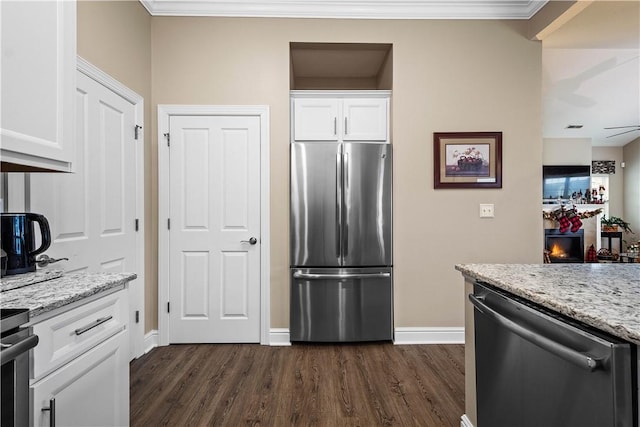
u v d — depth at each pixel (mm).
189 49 2896
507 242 2979
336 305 2857
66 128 1281
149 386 2166
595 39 3096
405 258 2951
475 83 2980
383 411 1891
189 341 2889
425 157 2967
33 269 1343
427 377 2287
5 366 817
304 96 3002
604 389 750
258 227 2912
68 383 1032
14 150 1054
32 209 1663
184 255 2889
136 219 2619
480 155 2965
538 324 1004
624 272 1374
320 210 2857
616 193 8484
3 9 1018
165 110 2875
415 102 2967
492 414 1294
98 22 2170
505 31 2982
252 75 2916
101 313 1221
